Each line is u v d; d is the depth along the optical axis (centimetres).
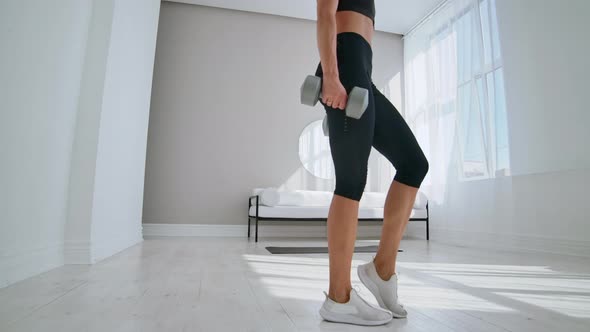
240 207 459
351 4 114
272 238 433
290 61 500
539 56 312
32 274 167
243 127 474
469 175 385
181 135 457
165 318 103
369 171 503
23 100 154
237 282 161
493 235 350
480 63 372
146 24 341
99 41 223
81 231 208
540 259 257
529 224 315
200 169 456
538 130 309
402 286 159
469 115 386
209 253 269
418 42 500
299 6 480
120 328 94
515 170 329
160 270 188
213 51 481
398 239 113
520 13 331
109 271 182
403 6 466
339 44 111
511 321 106
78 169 211
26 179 160
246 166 468
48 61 175
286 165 479
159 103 457
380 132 114
